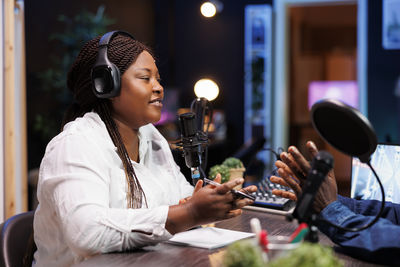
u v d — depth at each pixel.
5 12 2.41
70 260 1.25
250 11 7.50
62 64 4.97
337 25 10.11
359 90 7.14
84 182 1.16
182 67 7.92
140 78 1.36
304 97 9.16
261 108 7.46
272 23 7.50
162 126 6.06
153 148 1.61
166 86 7.80
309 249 0.68
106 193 1.21
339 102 0.93
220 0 7.70
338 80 9.76
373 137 0.92
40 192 1.24
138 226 1.12
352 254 1.08
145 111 1.37
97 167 1.23
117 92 1.32
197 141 1.43
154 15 7.96
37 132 4.73
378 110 7.07
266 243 0.74
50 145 1.28
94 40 1.41
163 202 1.44
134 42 1.39
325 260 0.66
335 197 1.13
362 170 1.42
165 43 7.89
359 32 7.11
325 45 10.20
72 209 1.12
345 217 1.09
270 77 7.45
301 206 0.92
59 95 4.89
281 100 7.60
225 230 1.34
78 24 5.35
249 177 4.65
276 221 1.50
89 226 1.09
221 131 7.11
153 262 1.06
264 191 1.71
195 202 1.12
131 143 1.45
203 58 7.82
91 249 1.09
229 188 1.09
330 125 0.99
